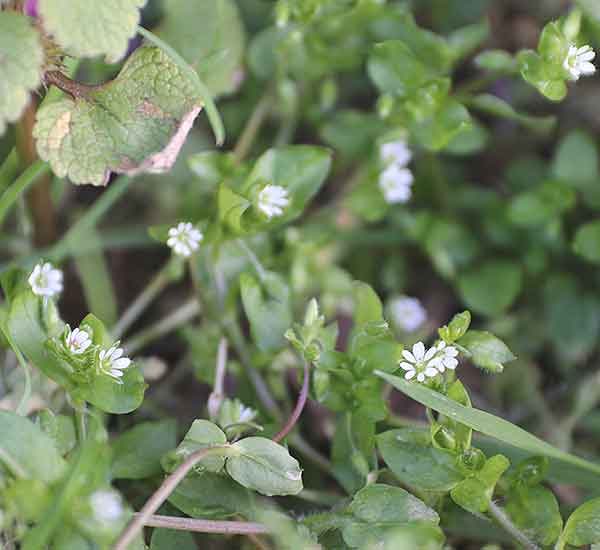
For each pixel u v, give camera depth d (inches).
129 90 11.6
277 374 12.6
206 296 12.7
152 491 11.9
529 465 11.3
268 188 11.8
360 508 11.0
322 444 13.0
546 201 13.9
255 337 12.0
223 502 11.2
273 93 14.1
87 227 13.1
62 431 11.3
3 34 10.9
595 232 13.6
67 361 11.0
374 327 11.4
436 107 13.1
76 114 11.5
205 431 11.0
